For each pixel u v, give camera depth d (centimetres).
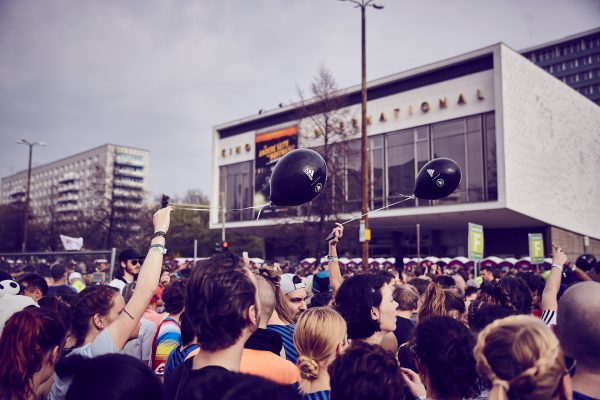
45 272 1310
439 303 423
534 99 2986
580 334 215
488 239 3309
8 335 248
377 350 230
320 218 2555
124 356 201
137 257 710
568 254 3172
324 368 276
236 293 227
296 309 509
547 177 3012
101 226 4369
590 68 10706
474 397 250
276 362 303
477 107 2847
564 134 3266
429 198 515
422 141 3081
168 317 436
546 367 169
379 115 3288
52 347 257
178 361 317
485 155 2806
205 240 6184
